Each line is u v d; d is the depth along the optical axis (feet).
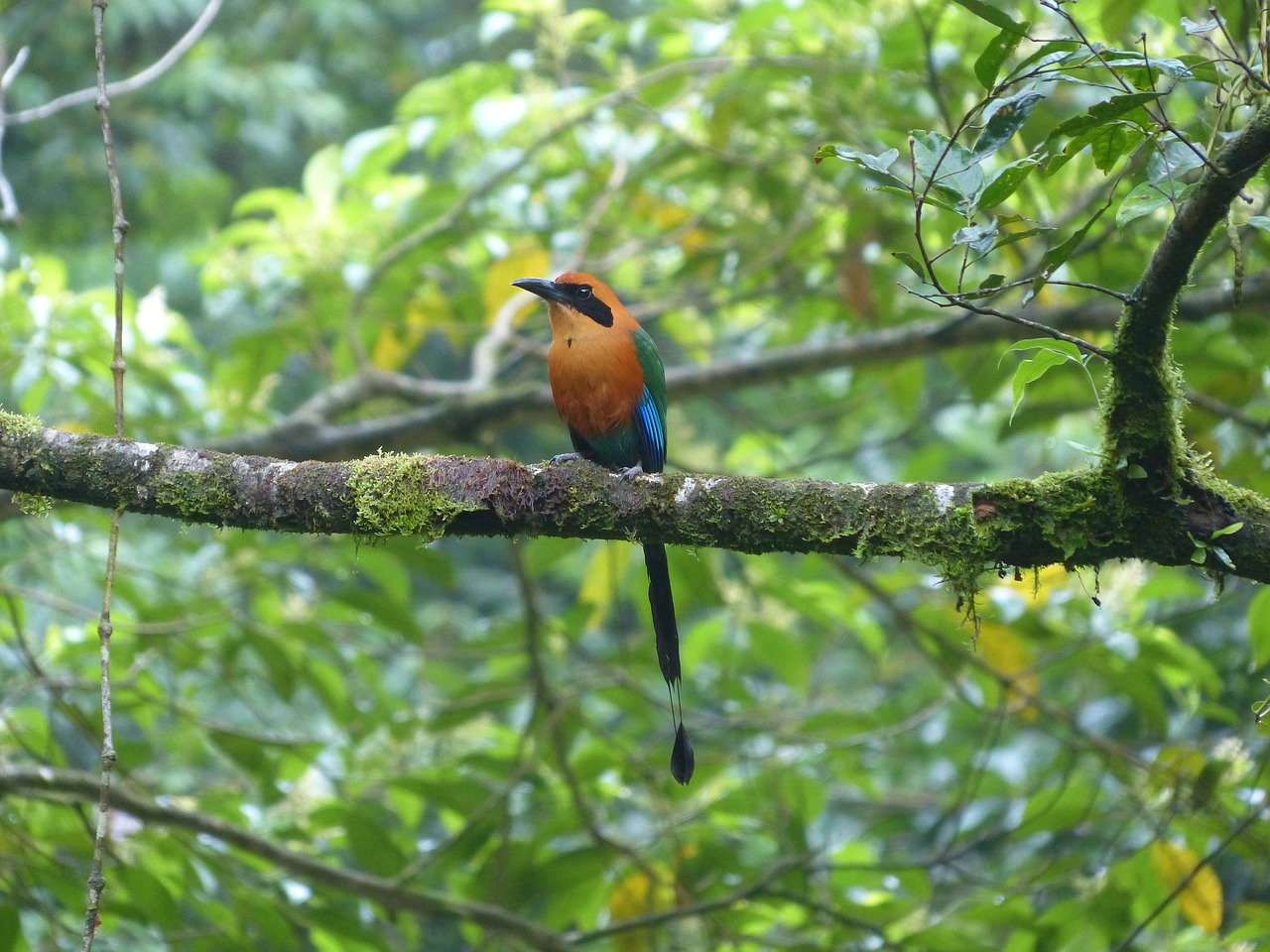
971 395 38.96
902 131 35.19
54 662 34.71
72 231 70.64
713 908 31.04
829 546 19.02
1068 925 29.53
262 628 33.17
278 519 20.27
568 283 28.91
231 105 76.95
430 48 87.71
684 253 43.27
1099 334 36.27
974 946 29.91
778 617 37.37
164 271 69.92
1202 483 17.75
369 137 39.40
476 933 35.45
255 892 30.25
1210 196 15.48
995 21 15.37
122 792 29.30
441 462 20.26
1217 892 28.55
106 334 33.68
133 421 34.27
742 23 33.96
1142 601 32.19
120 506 20.43
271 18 82.33
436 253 40.32
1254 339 34.01
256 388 38.70
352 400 39.40
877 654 38.47
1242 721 35.91
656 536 19.80
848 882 36.22
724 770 35.55
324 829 34.45
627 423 28.91
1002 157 32.78
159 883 28.66
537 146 38.81
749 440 42.11
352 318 38.52
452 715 34.24
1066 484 18.16
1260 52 16.63
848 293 38.68
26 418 20.92
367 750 34.68
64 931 29.71
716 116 37.70
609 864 33.14
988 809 44.24
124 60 76.38
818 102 36.50
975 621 18.65
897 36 33.65
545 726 35.04
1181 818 29.22
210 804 33.73
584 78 40.04
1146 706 31.99
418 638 33.63
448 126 39.99
